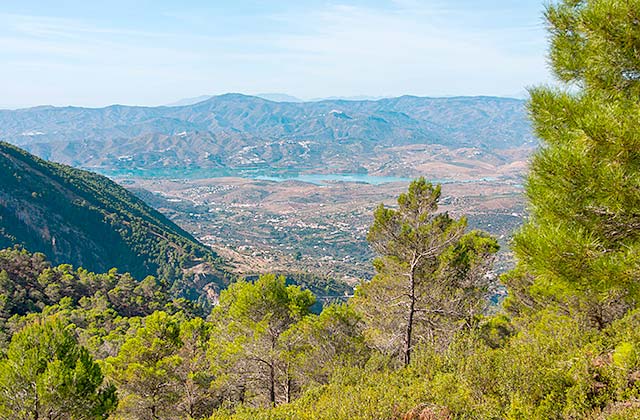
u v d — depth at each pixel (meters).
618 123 4.84
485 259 16.44
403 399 8.91
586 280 5.25
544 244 5.25
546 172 5.30
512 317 16.72
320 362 15.89
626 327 8.78
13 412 11.60
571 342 9.38
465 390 8.28
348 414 8.86
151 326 18.03
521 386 7.54
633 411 6.06
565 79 6.53
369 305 16.69
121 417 17.14
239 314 16.81
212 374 18.52
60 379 11.66
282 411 10.80
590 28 5.59
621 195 4.76
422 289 15.32
